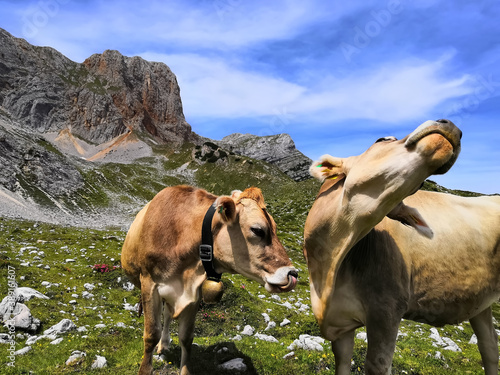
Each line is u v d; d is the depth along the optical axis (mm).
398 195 3385
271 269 4785
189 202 5684
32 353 7520
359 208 3613
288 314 13820
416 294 4539
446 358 8914
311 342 8234
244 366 7047
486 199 5324
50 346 7953
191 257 5422
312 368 7078
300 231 53000
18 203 68500
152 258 5594
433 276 4523
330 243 4066
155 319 5652
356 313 4340
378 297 4160
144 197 123812
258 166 189500
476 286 4668
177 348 7789
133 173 167750
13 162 90688
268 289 4789
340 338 4730
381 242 4270
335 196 4078
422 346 10367
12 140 99375
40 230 31547
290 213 83000
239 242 4973
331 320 4469
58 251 21281
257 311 13312
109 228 57594
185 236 5457
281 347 8578
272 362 7359
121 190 122000
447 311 4680
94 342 8211
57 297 12492
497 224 4895
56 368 6797
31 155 94938
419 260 4488
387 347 4074
